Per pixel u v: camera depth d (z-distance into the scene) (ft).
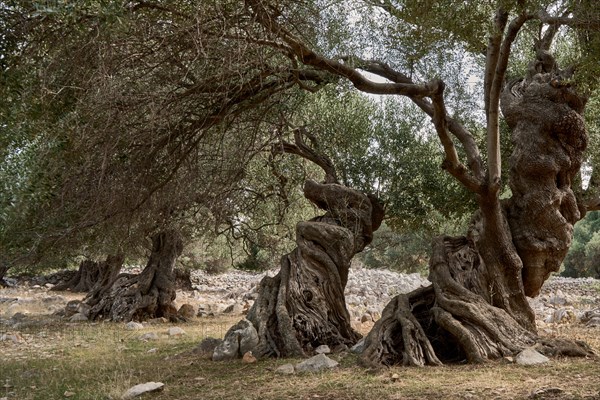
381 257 120.06
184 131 30.09
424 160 42.91
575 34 26.09
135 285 53.26
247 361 28.12
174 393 22.49
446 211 42.57
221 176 35.06
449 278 29.60
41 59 21.34
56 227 27.68
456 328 27.12
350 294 71.61
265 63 27.81
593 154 36.06
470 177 29.27
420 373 24.49
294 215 51.11
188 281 90.17
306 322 30.45
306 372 25.26
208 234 50.24
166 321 51.16
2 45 19.27
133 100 25.25
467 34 21.30
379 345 27.12
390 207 42.86
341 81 31.73
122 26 19.51
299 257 32.63
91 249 37.27
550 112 30.32
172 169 31.42
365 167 42.83
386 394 20.98
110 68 23.86
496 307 29.86
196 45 22.65
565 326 40.86
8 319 52.49
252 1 24.12
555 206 30.81
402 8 24.09
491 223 30.17
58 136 22.24
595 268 135.44
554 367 24.45
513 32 26.71
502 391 20.70
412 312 29.94
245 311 58.23
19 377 27.17
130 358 31.48
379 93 27.53
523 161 30.73
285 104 37.60
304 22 27.50
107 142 26.05
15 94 18.94
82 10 17.94
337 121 43.09
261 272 123.24
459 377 23.36
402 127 43.62
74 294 87.35
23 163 18.12
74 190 27.45
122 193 29.19
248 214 45.29
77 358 32.22
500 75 28.07
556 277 128.36
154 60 25.44
